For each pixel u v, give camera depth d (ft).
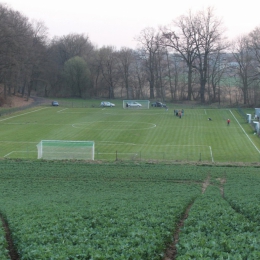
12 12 447.83
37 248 70.95
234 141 247.09
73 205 111.86
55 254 68.13
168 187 143.95
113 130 286.25
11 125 309.42
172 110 398.01
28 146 235.61
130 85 554.87
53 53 563.48
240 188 137.69
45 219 94.17
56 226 86.74
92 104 458.09
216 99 484.74
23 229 85.05
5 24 367.86
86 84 543.39
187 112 381.81
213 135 267.18
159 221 90.33
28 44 441.68
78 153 208.64
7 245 77.92
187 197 122.62
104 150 224.74
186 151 221.05
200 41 444.96
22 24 449.06
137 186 146.51
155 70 525.34
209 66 489.67
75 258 65.72
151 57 517.96
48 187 146.00
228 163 187.52
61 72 549.54
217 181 153.89
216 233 79.15
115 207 107.14
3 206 111.14
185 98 504.43
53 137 261.03
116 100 515.09
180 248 70.54
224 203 111.34
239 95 492.13
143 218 94.07
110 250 69.46
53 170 173.37
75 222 90.74
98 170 173.47
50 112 383.45
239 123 315.17
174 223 91.15
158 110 399.85
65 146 217.36
